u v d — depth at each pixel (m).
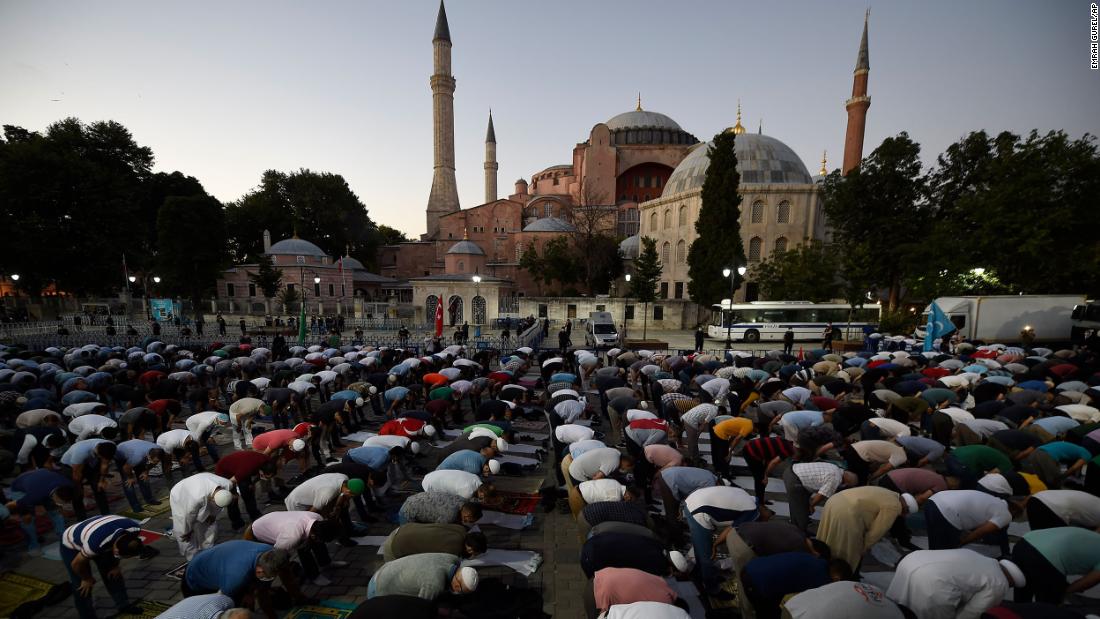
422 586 4.09
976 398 10.38
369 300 54.66
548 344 26.94
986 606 3.89
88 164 37.16
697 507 5.27
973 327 22.61
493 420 9.76
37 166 34.41
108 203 37.50
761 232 38.91
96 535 4.67
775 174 41.69
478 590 4.93
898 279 30.83
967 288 25.33
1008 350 16.41
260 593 4.50
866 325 28.30
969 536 5.25
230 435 10.70
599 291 49.84
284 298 39.97
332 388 12.69
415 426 8.43
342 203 61.00
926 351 18.52
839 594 3.50
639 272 35.97
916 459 7.16
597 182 60.28
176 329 31.31
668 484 6.23
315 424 8.91
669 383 11.16
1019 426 8.73
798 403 10.26
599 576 4.04
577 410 8.91
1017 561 4.52
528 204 64.12
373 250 66.00
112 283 40.78
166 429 9.74
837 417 9.09
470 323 35.88
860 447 7.11
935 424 8.57
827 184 32.34
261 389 11.41
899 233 29.16
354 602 5.20
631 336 32.56
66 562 4.76
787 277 32.06
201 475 5.91
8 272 35.09
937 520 5.29
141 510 7.29
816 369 13.42
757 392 10.73
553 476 8.65
